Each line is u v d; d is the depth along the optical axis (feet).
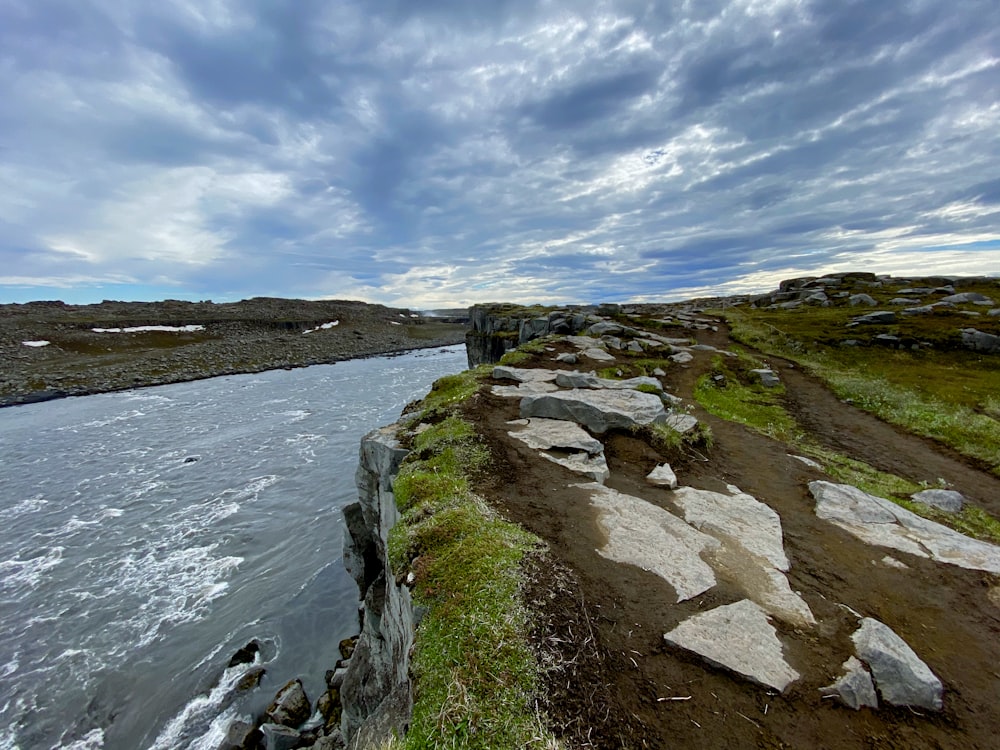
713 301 325.01
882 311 148.15
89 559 79.05
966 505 41.55
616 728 15.79
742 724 16.40
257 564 77.05
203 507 97.81
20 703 51.47
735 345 130.00
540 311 225.15
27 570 75.97
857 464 51.06
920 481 47.96
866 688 17.97
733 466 44.39
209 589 70.54
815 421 69.15
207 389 233.14
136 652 58.18
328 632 61.05
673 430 47.65
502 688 16.75
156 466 122.01
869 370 101.81
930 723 17.29
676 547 27.27
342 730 40.32
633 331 133.39
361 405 194.08
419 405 64.08
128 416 176.24
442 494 33.06
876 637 20.15
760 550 28.04
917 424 65.51
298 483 110.11
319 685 52.47
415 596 22.90
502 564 23.24
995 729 17.15
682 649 19.25
